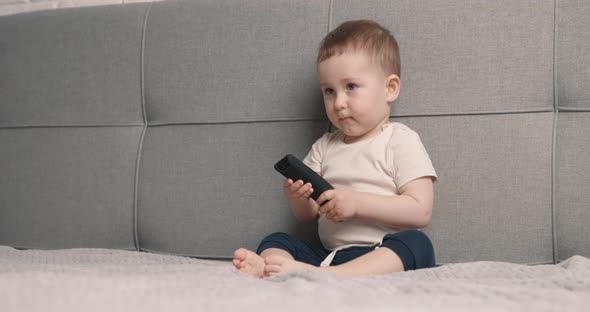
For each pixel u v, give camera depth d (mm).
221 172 1541
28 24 1789
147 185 1602
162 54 1636
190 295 670
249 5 1575
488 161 1348
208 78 1586
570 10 1325
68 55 1727
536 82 1335
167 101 1619
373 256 1050
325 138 1408
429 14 1424
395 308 633
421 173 1239
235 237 1511
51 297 665
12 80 1768
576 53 1308
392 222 1206
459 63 1393
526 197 1312
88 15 1740
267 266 1002
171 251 1565
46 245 1670
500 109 1357
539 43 1341
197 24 1616
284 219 1476
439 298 683
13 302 661
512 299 704
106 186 1639
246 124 1544
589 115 1290
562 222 1276
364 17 1469
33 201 1691
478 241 1337
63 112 1712
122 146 1645
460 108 1384
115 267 972
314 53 1499
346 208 1192
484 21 1386
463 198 1355
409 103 1417
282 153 1498
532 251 1297
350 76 1271
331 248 1303
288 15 1535
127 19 1691
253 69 1547
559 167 1296
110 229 1623
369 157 1293
